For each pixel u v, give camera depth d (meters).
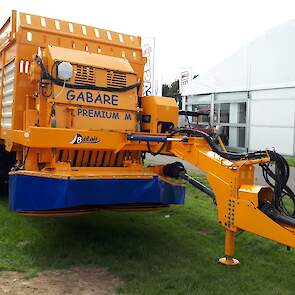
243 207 4.28
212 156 4.77
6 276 4.34
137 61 6.89
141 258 4.99
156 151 5.53
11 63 6.38
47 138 4.98
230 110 17.84
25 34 6.06
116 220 6.64
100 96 5.76
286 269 4.81
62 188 4.62
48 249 5.14
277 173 4.30
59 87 5.49
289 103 15.43
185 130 5.32
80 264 4.78
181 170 5.55
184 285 4.22
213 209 7.57
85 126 5.64
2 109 6.91
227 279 4.41
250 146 16.92
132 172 5.46
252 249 5.45
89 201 4.71
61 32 6.33
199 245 5.53
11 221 6.20
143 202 5.07
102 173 5.14
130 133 5.46
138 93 6.41
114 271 4.60
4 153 7.47
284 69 15.57
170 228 6.30
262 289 4.22
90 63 5.74
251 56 16.72
